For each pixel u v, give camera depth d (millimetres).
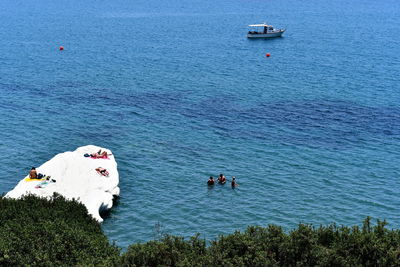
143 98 94250
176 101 92625
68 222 40219
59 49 150375
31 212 40375
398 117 84188
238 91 101188
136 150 68000
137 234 47344
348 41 174625
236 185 58031
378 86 106875
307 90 102750
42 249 34469
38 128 76000
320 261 30766
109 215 50750
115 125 78062
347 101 94250
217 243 32875
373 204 54438
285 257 31547
